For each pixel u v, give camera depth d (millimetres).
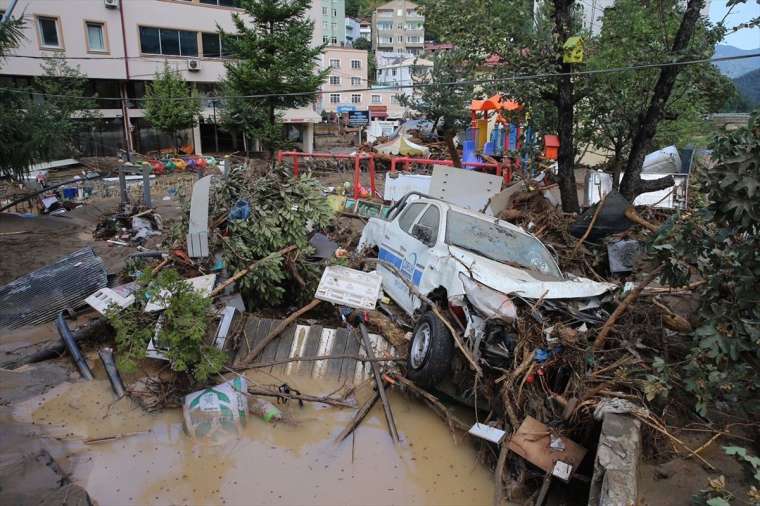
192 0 34844
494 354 5039
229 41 28281
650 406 4535
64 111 26141
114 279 8000
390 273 7340
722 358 4203
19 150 14500
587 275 8148
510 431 4672
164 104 31734
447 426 5359
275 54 27875
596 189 12656
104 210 16828
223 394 5160
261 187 7719
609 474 3623
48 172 24359
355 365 6211
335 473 4609
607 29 11227
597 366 4762
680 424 4645
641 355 5090
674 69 9109
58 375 5891
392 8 93750
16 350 6391
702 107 11414
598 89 10453
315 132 52781
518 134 14219
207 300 5602
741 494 3729
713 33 9148
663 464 4109
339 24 92312
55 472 4207
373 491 4398
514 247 6789
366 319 6762
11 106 14602
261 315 7578
